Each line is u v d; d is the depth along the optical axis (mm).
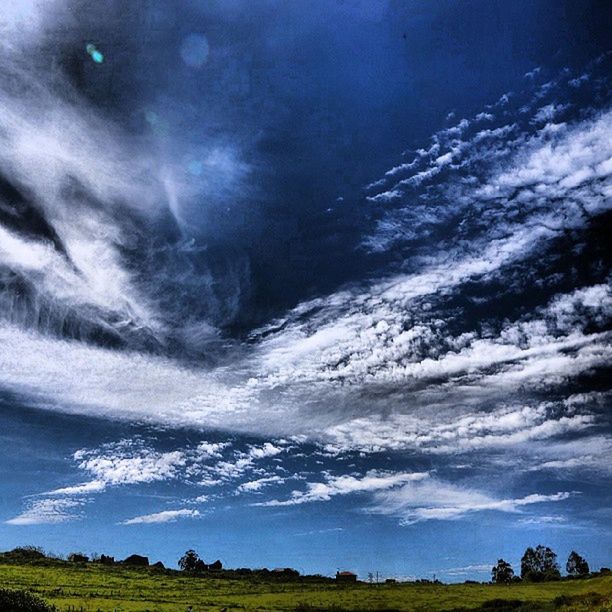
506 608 70938
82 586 87875
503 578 138625
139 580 105875
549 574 124438
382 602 83625
